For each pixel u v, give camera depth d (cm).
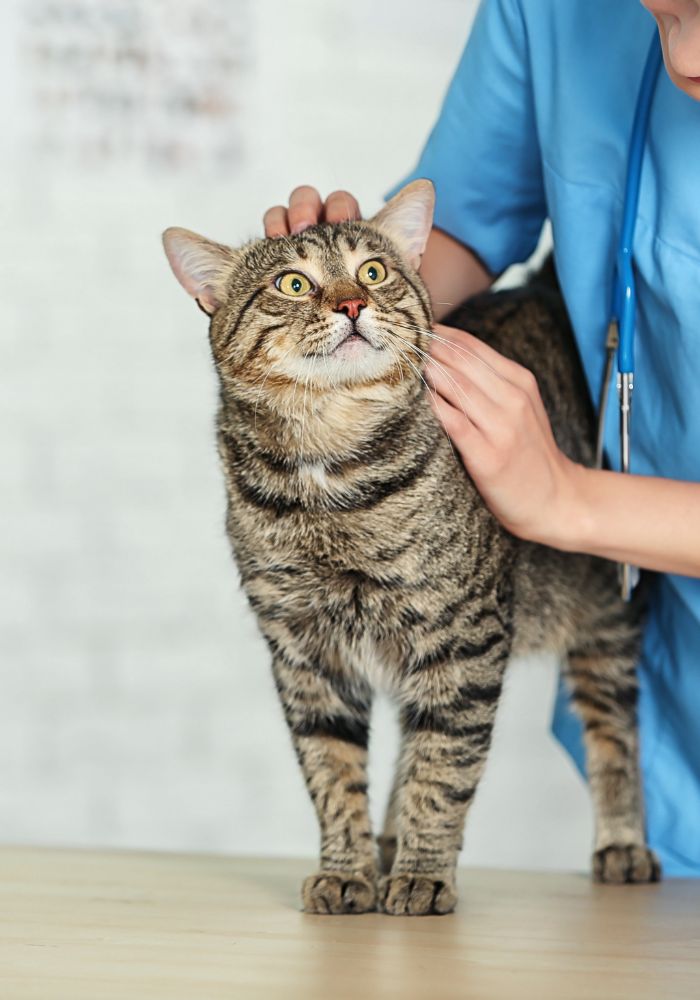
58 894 145
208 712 342
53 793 341
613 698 185
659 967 110
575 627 188
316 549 153
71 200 338
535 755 346
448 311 188
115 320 340
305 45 340
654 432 160
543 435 146
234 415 162
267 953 114
